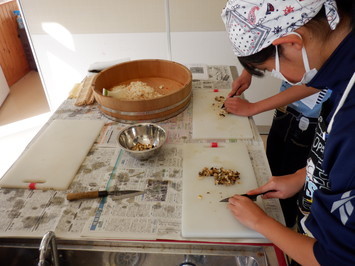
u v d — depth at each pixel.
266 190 0.83
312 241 0.63
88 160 0.99
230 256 0.81
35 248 0.76
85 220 0.77
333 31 0.56
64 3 2.10
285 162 1.47
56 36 2.25
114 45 2.28
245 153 1.00
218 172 0.91
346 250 0.51
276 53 0.65
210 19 2.12
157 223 0.76
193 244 0.74
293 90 1.19
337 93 0.65
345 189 0.52
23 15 2.16
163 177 0.91
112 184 0.89
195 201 0.82
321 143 0.74
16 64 3.57
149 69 1.46
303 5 0.57
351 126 0.51
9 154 2.38
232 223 0.75
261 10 0.61
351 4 0.53
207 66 1.68
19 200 0.83
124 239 0.73
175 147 1.04
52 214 0.79
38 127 2.72
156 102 1.15
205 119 1.20
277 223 0.70
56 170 0.93
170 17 2.12
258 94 2.38
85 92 1.40
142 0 2.06
